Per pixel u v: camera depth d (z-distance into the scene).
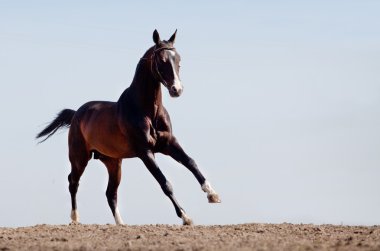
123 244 10.23
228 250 9.30
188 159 14.43
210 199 13.73
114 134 15.32
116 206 16.81
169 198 13.86
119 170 16.77
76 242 10.66
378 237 10.91
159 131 14.66
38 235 11.82
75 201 17.41
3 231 12.78
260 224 13.68
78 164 17.08
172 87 13.80
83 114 16.70
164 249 9.50
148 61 14.48
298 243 10.02
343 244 9.89
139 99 14.69
